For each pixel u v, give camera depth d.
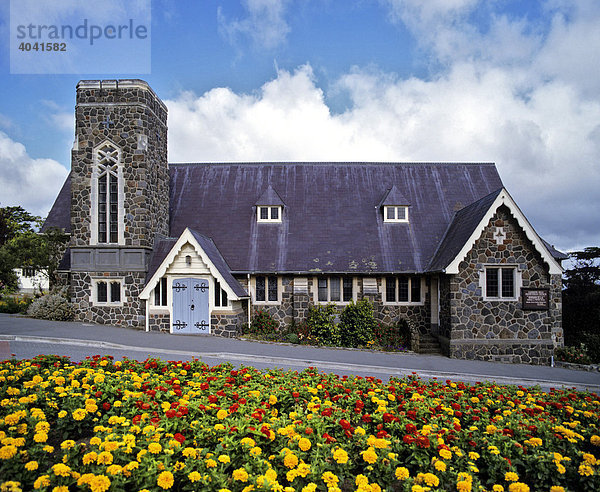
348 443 6.30
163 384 8.62
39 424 5.79
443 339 19.77
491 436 6.71
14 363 9.61
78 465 5.10
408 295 22.19
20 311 27.33
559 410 8.48
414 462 5.93
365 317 20.42
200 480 4.99
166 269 20.12
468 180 26.25
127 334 19.05
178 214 24.84
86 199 21.23
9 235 40.56
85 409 6.77
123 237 21.05
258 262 22.27
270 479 4.96
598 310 23.72
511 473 5.57
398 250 22.61
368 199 25.22
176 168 27.08
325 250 22.69
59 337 17.39
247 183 26.16
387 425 6.98
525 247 18.95
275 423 6.64
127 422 6.31
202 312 20.27
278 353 17.14
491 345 18.70
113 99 21.14
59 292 23.05
